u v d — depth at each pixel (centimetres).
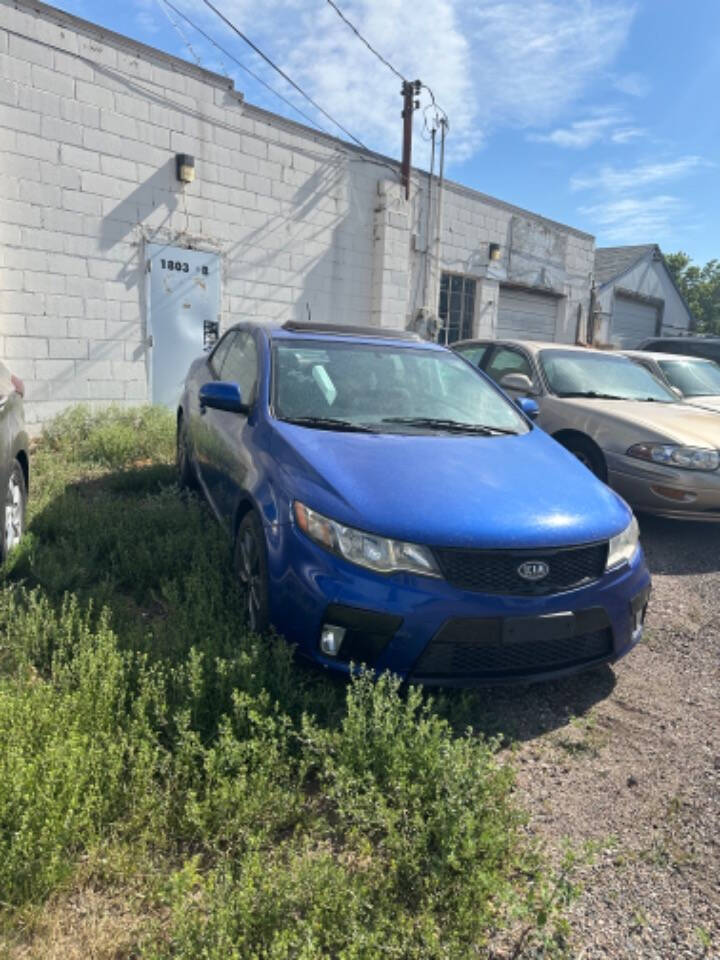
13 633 314
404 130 1205
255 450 371
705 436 577
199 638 320
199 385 556
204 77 923
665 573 520
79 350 852
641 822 253
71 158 812
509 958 194
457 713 298
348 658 290
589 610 309
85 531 454
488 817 228
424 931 188
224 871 204
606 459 598
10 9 740
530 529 300
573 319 1802
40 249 801
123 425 796
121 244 873
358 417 396
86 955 183
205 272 967
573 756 289
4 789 206
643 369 760
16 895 192
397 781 236
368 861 220
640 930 207
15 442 414
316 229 1106
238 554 378
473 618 285
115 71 835
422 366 465
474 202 1430
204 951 169
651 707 330
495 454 369
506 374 730
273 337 452
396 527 289
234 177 981
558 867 227
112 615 339
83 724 250
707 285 4244
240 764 242
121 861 206
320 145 1085
